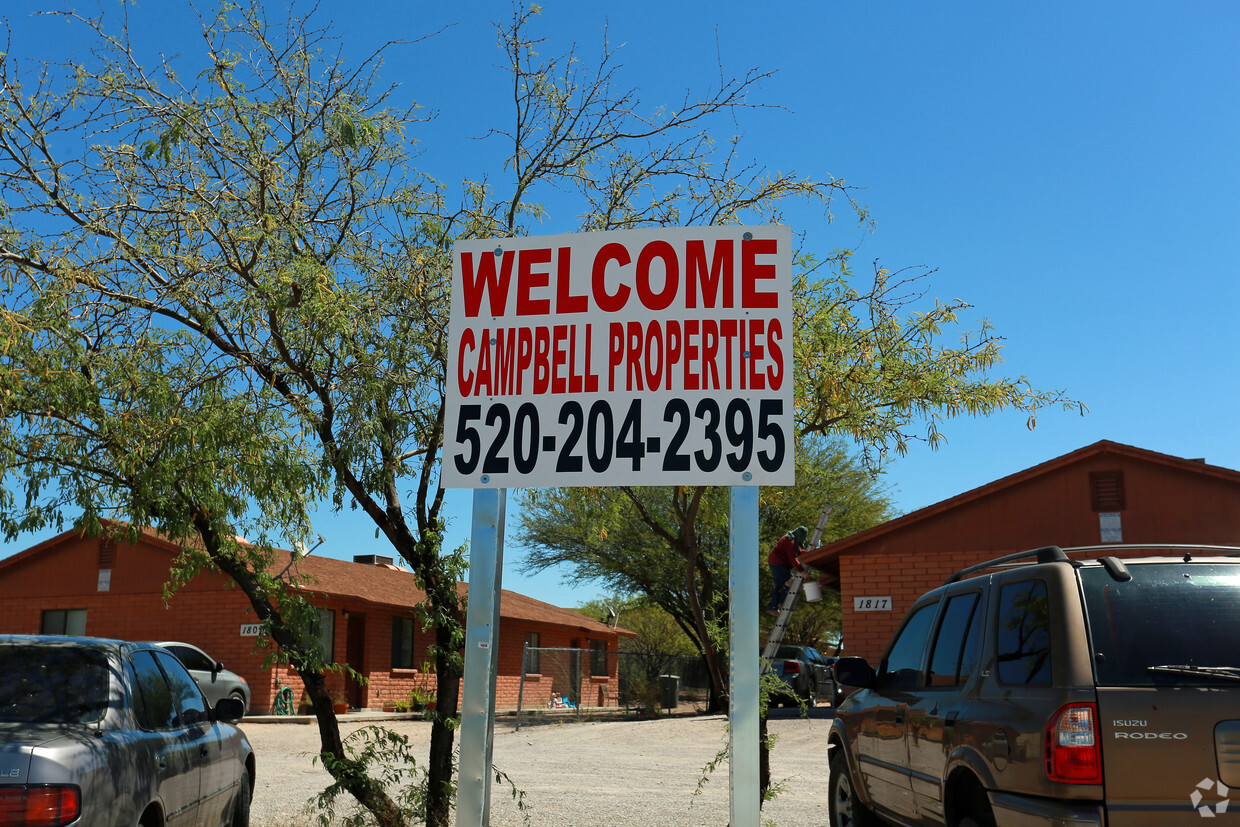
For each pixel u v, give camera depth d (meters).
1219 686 4.52
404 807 7.93
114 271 7.21
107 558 26.73
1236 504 19.62
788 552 16.27
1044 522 20.45
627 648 42.00
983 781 5.09
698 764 14.68
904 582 20.97
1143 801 4.39
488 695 4.55
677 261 4.76
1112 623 4.71
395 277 7.54
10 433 6.54
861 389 7.91
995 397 7.92
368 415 7.33
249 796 8.30
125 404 6.89
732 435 4.58
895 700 6.64
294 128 7.68
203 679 20.34
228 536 7.48
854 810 7.54
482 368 4.82
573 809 10.36
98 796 5.09
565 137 7.71
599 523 8.77
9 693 5.65
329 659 25.12
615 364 4.71
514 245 4.89
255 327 7.16
